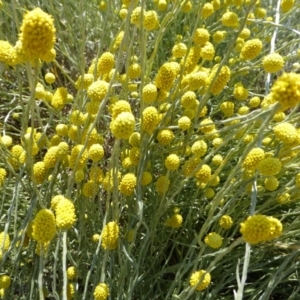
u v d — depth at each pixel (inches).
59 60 14.1
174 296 6.9
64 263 5.9
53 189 8.1
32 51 4.9
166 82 6.9
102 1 11.3
